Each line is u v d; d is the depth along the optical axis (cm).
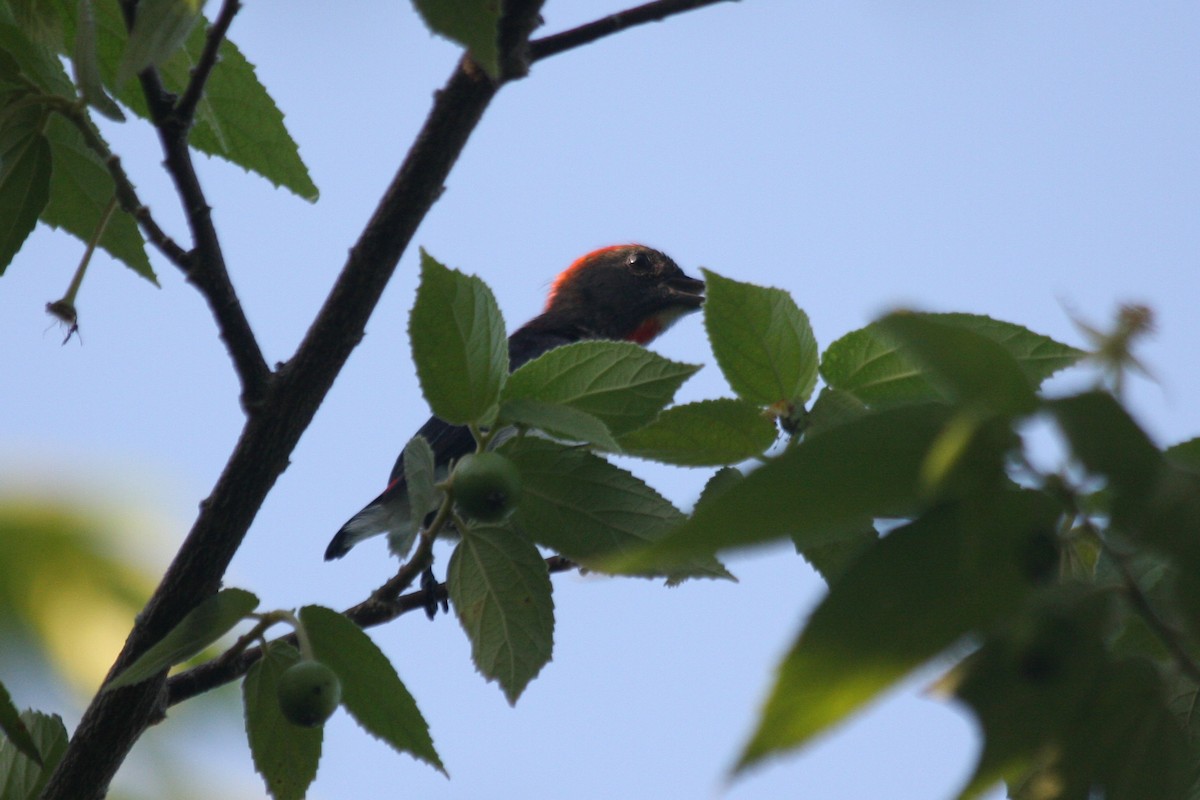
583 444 550
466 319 526
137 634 592
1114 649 395
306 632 528
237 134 684
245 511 590
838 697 257
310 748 578
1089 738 294
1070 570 387
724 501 247
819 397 542
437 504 542
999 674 293
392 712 527
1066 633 285
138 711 593
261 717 576
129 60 468
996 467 257
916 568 265
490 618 555
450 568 561
